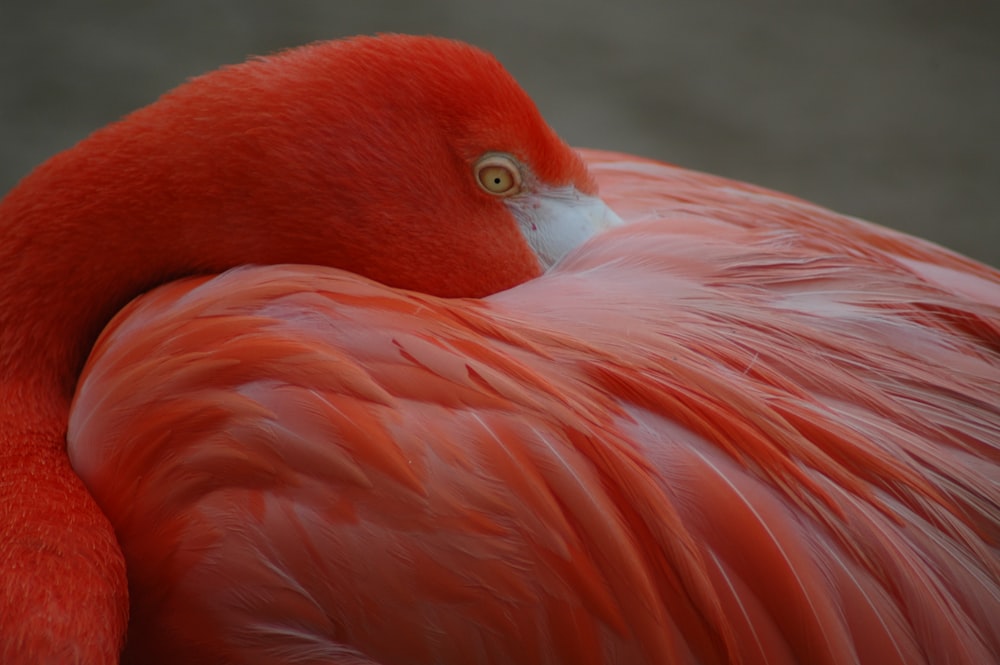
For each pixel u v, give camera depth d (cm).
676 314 238
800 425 237
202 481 236
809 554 235
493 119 240
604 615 235
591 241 242
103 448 238
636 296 239
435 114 240
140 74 368
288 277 238
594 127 368
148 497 237
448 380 236
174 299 239
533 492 235
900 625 235
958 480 237
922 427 238
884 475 236
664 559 235
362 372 236
